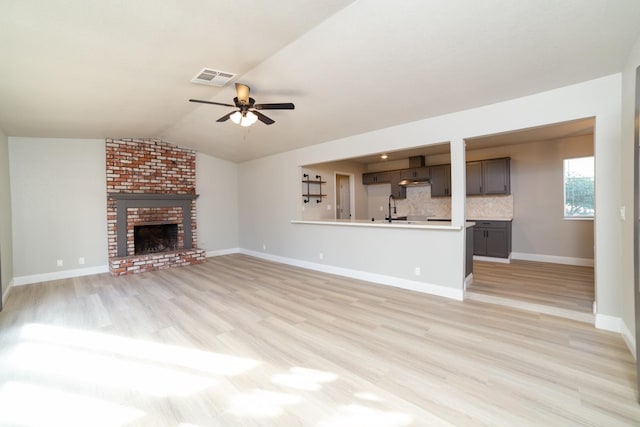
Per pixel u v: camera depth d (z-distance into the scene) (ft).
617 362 7.32
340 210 25.46
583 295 11.64
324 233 17.88
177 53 8.97
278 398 6.25
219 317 10.75
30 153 16.10
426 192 23.26
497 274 15.19
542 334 8.92
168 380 6.95
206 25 7.65
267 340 8.89
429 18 7.30
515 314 10.57
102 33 7.71
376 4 7.09
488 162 19.51
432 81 9.99
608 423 5.35
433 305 11.65
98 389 6.64
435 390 6.40
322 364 7.52
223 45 8.64
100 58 8.92
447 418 5.57
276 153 20.89
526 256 19.04
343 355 7.94
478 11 6.93
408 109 12.21
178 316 10.88
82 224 17.60
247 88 10.73
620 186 8.61
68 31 7.48
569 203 17.84
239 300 12.61
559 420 5.44
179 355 8.09
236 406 6.02
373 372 7.12
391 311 11.07
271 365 7.52
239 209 24.77
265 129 16.55
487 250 19.17
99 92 11.36
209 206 23.16
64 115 13.39
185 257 19.94
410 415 5.67
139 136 18.61
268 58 9.50
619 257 8.74
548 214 18.24
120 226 18.39
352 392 6.40
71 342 8.94
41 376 7.18
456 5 6.83
